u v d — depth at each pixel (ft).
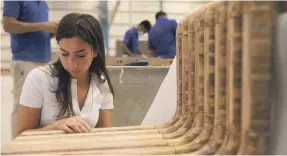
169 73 2.22
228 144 1.03
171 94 2.15
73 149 1.22
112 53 14.53
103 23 13.33
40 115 2.18
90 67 2.23
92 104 2.17
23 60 3.86
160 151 1.20
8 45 11.39
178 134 1.44
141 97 3.40
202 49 1.24
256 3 0.83
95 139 1.38
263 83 0.85
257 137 0.88
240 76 0.94
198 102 1.31
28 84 2.09
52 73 2.10
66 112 2.08
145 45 9.87
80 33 1.73
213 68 1.14
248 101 0.87
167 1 14.49
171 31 7.45
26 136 1.46
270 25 0.83
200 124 1.30
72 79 2.14
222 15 1.01
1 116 5.75
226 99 1.05
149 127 1.66
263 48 0.84
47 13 4.23
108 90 2.44
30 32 3.82
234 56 0.94
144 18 14.83
